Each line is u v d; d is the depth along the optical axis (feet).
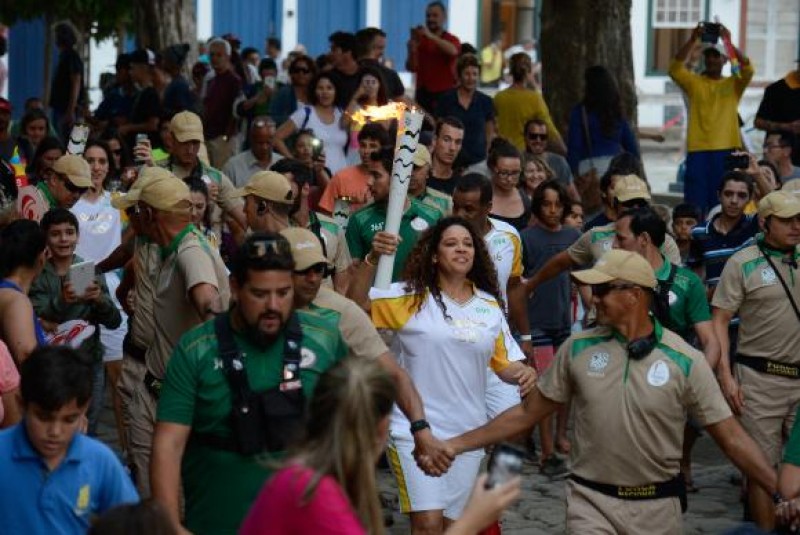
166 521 32.68
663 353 51.70
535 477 80.64
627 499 52.34
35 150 106.93
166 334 56.90
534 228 83.46
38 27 245.45
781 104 126.31
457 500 58.75
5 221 79.30
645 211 67.00
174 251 56.18
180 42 166.20
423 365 58.54
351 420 35.53
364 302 63.00
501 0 264.93
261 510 35.78
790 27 256.32
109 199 83.25
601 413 51.96
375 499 35.86
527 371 60.08
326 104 111.75
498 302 60.18
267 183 64.95
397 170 61.00
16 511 42.01
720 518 74.33
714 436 52.34
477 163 116.88
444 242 58.59
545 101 138.31
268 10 248.73
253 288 44.68
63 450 42.37
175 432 45.75
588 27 136.15
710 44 127.24
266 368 45.60
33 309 61.72
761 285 68.54
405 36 250.57
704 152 125.80
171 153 82.48
